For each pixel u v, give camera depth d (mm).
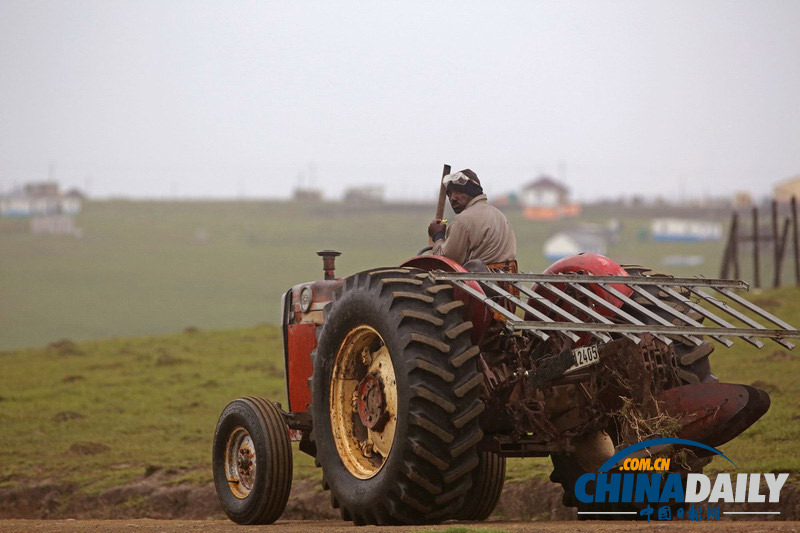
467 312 25266
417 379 23359
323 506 41688
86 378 90375
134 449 57531
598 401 25406
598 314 25266
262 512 29547
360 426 26344
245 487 30672
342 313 26031
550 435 25562
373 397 25219
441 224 30094
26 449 59469
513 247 28266
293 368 32125
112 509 46281
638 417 23828
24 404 77625
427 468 23453
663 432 23562
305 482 44562
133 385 84688
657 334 23953
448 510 24141
